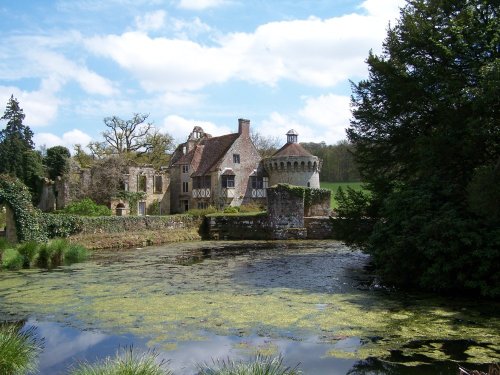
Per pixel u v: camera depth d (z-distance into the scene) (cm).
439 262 1383
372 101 2150
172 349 897
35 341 940
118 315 1167
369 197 2098
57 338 981
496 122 1494
